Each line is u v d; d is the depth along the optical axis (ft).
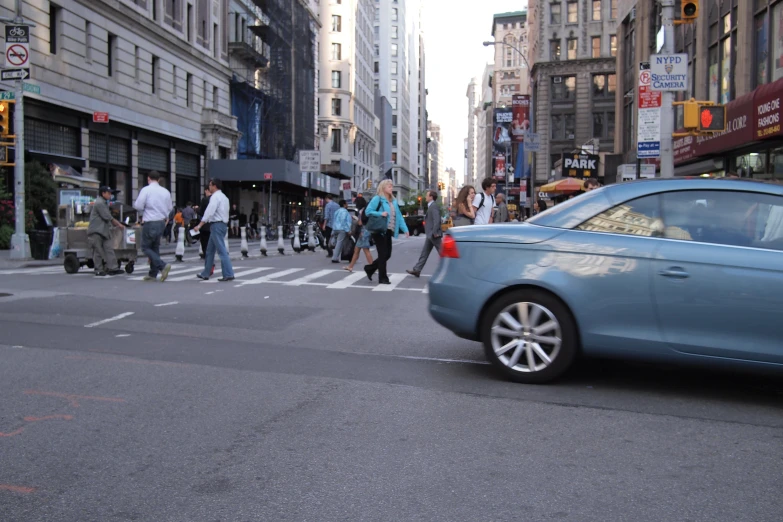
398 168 492.95
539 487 12.99
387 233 45.68
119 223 49.75
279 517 11.64
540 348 19.84
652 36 101.40
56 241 67.00
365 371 21.63
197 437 15.49
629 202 19.76
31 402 17.90
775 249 18.26
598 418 17.21
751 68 67.31
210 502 12.20
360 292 41.11
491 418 17.08
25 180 82.38
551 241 19.84
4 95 66.39
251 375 20.92
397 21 491.72
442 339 26.96
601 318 19.16
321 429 16.11
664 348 18.71
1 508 11.88
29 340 25.53
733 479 13.50
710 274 18.30
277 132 185.78
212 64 149.38
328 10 289.12
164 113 127.44
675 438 15.84
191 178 142.82
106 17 106.01
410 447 15.02
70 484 12.92
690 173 84.53
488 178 45.01
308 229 91.81
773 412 17.98
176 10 133.69
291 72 198.70
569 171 125.59
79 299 35.99
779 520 11.75
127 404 17.85
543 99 213.87
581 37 209.97
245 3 171.42
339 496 12.50
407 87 556.10
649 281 18.75
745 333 18.06
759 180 19.39
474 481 13.23
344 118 292.20
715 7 77.00
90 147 104.01
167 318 30.60
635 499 12.50
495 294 20.30
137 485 12.91
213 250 46.26
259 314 32.12
